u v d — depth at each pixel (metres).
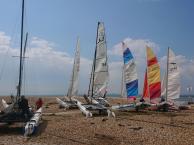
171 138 19.30
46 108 40.44
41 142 17.84
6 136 19.58
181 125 24.42
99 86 32.97
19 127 22.86
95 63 33.25
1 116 21.17
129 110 35.69
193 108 41.12
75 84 42.62
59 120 26.84
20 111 21.72
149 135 20.16
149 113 33.91
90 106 31.48
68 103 39.38
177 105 37.97
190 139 18.98
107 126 23.45
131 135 20.16
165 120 27.23
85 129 22.20
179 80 37.94
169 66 37.94
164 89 42.72
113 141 18.45
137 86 36.91
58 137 19.38
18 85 27.86
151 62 38.56
